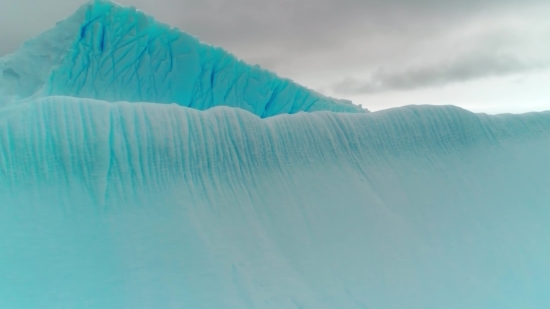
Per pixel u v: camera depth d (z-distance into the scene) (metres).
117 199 5.05
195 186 5.64
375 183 6.67
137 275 4.41
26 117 5.07
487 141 8.02
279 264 5.07
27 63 7.66
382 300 4.86
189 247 4.83
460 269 5.50
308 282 4.93
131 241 4.69
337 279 5.05
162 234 4.87
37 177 4.88
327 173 6.58
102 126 5.36
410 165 7.16
